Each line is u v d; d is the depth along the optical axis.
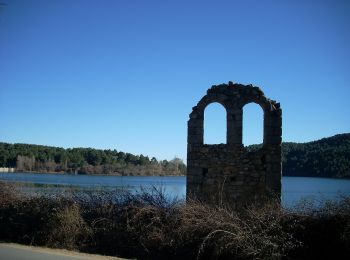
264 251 13.32
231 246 13.64
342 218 13.70
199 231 14.71
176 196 17.30
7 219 19.02
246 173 18.91
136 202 17.17
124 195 17.81
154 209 16.34
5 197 20.06
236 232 13.99
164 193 18.66
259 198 18.56
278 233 13.95
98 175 100.00
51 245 16.81
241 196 18.83
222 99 19.34
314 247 13.62
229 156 19.12
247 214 15.27
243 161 18.98
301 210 14.49
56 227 17.16
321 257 13.42
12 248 15.97
